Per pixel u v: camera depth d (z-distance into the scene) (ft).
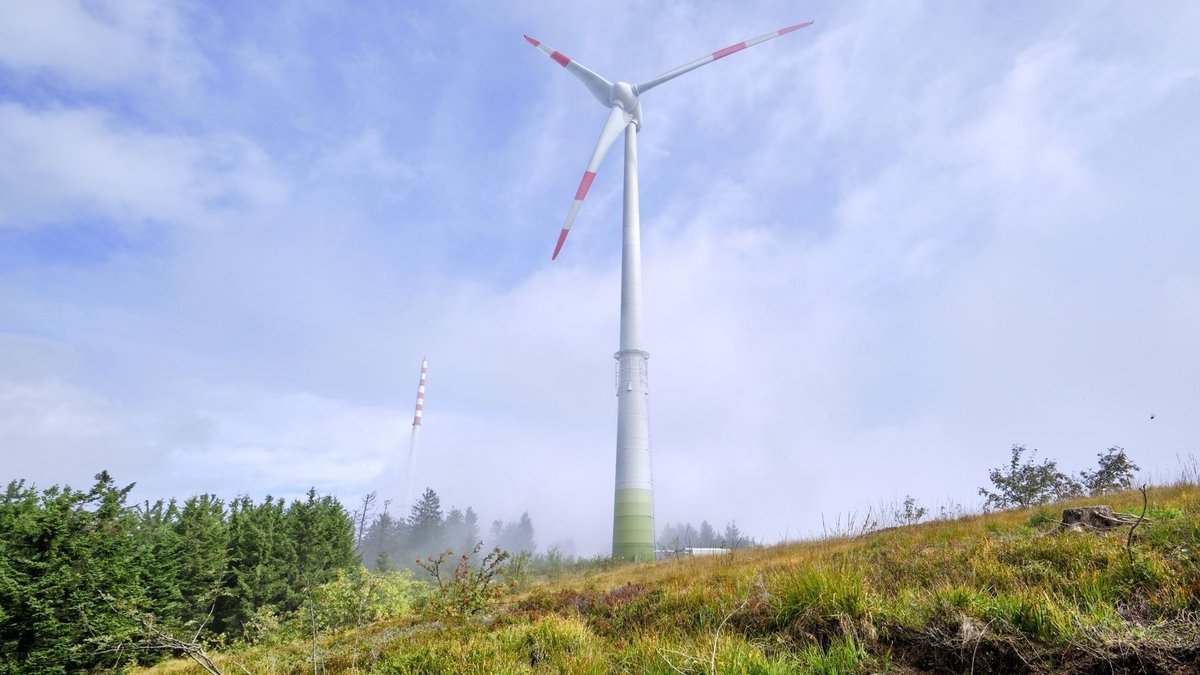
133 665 55.88
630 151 195.11
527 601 46.47
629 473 154.92
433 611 49.57
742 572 36.83
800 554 43.65
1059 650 16.49
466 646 29.07
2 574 55.06
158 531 96.48
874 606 22.03
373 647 36.17
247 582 94.73
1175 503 36.22
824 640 21.40
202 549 93.20
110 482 70.64
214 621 90.74
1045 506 50.39
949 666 17.61
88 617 54.29
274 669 36.19
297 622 62.64
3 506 67.97
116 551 66.33
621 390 163.94
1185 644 15.14
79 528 65.16
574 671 22.75
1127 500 44.04
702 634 24.12
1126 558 22.24
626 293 175.73
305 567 106.01
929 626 19.52
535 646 27.30
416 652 30.45
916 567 28.76
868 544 43.04
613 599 37.24
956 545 33.14
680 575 43.73
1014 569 23.97
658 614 30.40
